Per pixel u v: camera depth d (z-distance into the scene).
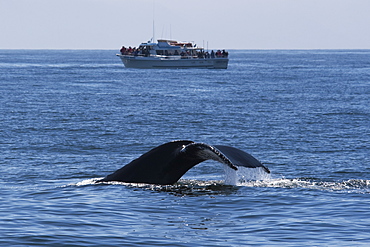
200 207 45.56
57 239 36.97
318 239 37.12
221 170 67.88
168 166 52.25
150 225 40.53
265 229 39.53
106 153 85.06
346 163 74.69
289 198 48.56
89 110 153.12
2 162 75.25
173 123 125.19
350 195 49.69
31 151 85.81
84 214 43.50
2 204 46.97
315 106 169.62
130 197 48.56
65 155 82.56
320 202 47.12
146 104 173.50
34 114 140.62
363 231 38.81
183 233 38.53
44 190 52.84
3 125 117.50
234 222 41.41
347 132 110.56
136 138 101.44
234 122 127.81
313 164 73.94
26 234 38.00
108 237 37.56
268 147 90.69
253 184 54.34
